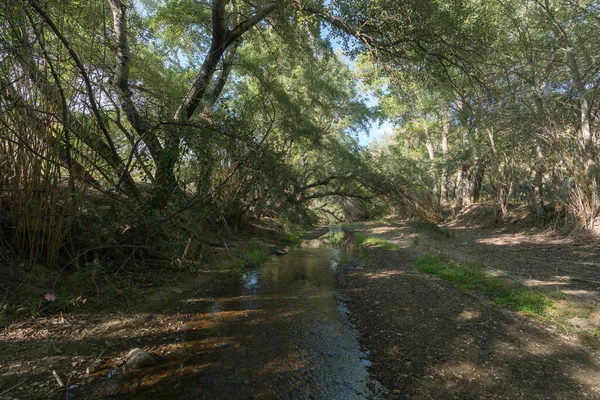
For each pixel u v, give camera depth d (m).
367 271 8.90
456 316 5.13
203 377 3.41
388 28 8.59
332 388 3.32
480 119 16.06
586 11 12.37
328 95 20.14
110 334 4.18
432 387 3.31
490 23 11.73
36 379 3.12
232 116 6.41
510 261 9.46
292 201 15.62
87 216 5.98
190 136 5.64
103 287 5.34
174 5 12.02
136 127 7.04
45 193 4.69
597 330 4.62
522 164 15.71
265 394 3.17
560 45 13.21
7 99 4.20
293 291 6.87
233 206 12.69
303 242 17.52
